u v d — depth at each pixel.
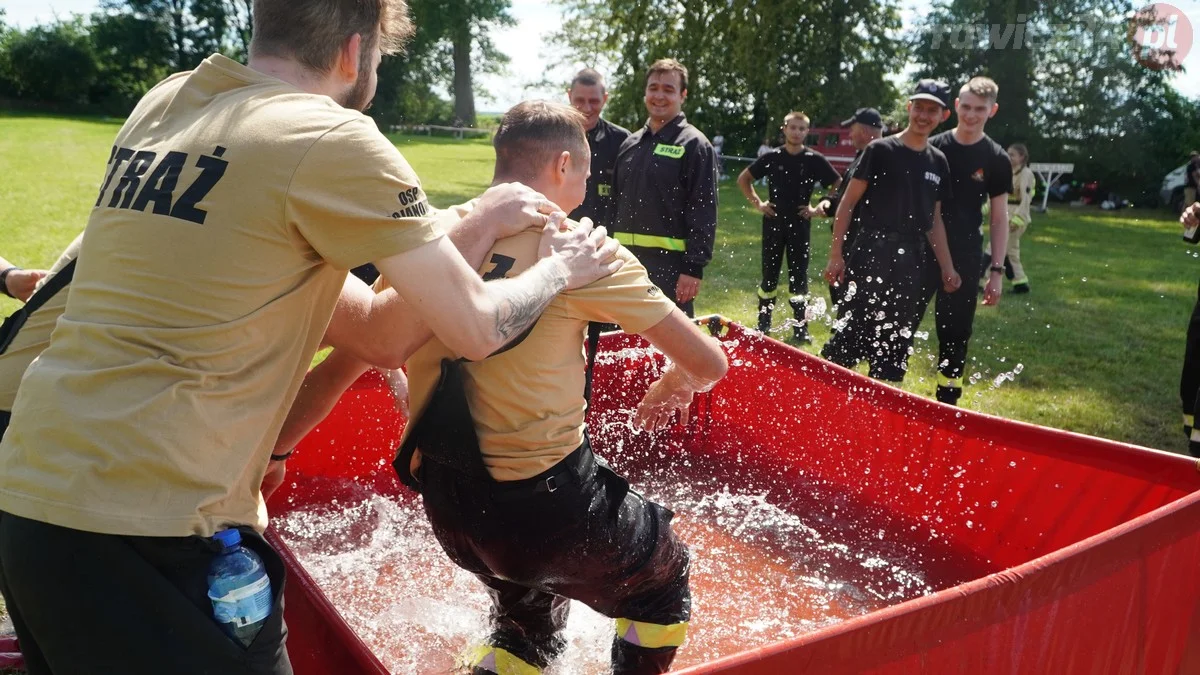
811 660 1.81
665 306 2.16
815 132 29.75
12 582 1.59
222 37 54.72
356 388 3.90
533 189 2.27
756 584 3.42
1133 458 3.07
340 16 1.78
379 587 3.30
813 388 4.15
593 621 3.08
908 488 3.80
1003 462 3.46
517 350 2.10
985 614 2.07
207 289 1.58
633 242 5.48
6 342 2.19
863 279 5.48
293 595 2.15
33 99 50.19
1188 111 26.41
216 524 1.63
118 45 51.94
